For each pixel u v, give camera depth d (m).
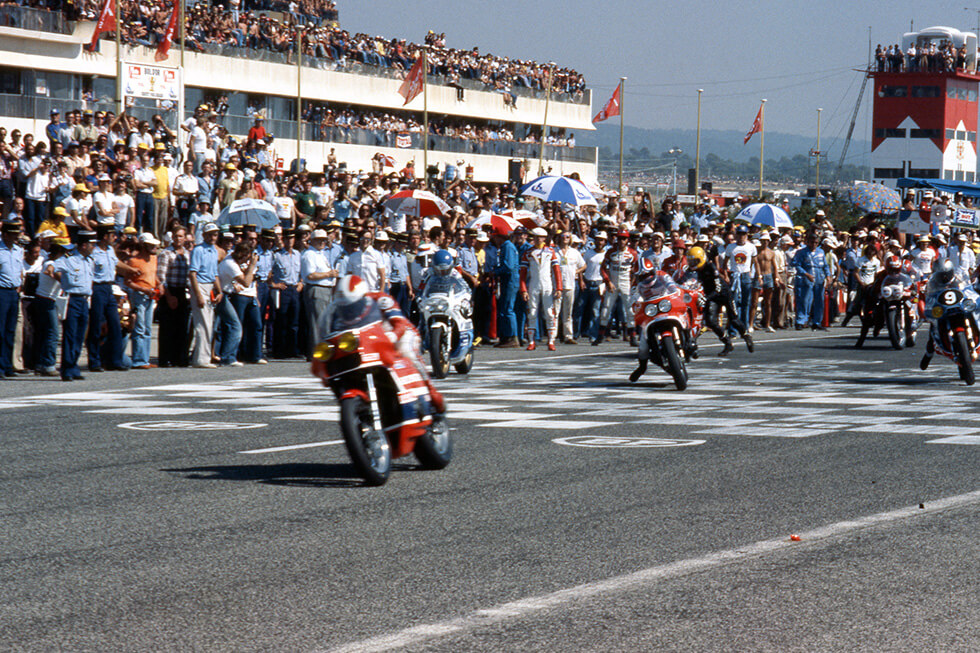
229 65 179.25
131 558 23.86
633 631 19.03
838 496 29.83
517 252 81.88
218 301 67.50
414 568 22.98
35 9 141.88
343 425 30.86
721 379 61.03
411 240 79.00
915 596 20.98
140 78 104.88
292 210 96.06
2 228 60.62
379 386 32.59
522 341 85.06
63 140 100.81
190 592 21.39
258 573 22.66
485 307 84.31
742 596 20.98
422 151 199.88
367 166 189.88
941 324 58.09
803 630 19.09
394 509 28.42
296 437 40.22
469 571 22.75
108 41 154.62
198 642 18.61
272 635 18.91
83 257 61.16
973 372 59.56
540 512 28.05
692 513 27.88
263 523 26.94
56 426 42.94
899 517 27.36
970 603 20.58
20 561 23.66
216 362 68.38
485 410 47.56
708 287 74.19
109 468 34.19
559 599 20.81
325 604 20.61
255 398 52.16
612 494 30.19
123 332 65.50
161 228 93.38
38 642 18.64
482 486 31.31
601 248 86.44
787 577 22.23
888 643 18.47
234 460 35.56
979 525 26.50
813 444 38.28
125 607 20.50
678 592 21.25
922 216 129.25
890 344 87.12
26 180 88.00
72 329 59.94
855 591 21.30
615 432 41.19
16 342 62.69
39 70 144.25
